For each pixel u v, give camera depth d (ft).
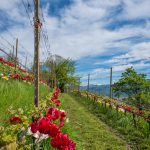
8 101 26.58
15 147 11.05
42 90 65.31
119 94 140.97
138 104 128.26
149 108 124.26
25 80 59.57
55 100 38.78
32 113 19.83
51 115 19.21
